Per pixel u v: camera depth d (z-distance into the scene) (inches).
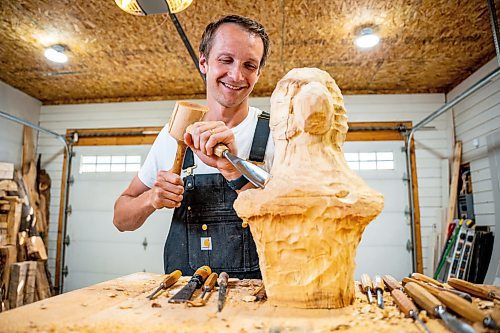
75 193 164.9
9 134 153.2
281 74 143.9
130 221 51.7
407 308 27.7
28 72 142.3
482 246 120.3
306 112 32.0
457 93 151.0
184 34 111.2
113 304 30.9
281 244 31.1
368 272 147.8
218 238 49.4
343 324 25.7
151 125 167.6
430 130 156.6
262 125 52.4
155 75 145.7
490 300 31.9
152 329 24.6
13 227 133.0
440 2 97.4
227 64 46.9
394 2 97.4
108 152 166.7
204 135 35.8
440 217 146.9
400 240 149.1
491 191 125.9
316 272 30.4
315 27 109.5
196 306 30.5
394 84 154.5
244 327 25.2
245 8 99.5
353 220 30.5
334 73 143.1
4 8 101.0
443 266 133.5
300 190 30.5
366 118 159.2
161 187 43.9
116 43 119.6
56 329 24.4
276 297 31.1
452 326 23.1
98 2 97.9
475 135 137.8
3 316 27.2
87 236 161.0
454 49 123.3
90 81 151.7
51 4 99.1
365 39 111.7
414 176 153.8
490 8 88.3
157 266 154.9
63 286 158.4
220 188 50.2
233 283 40.1
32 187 157.8
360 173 153.9
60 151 170.1
